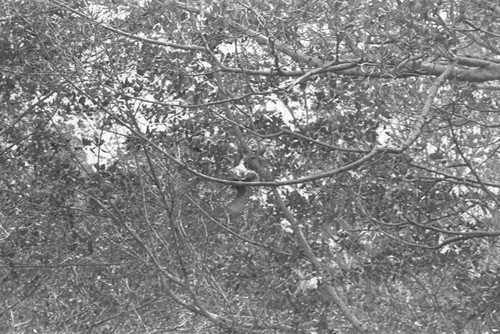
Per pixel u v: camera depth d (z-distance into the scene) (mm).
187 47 10500
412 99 11062
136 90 10938
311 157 10898
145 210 11570
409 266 11461
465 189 12578
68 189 11844
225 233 12070
